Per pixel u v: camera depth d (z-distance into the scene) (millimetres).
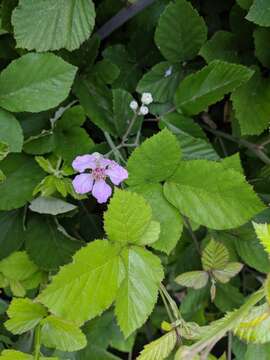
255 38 276
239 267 286
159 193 251
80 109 266
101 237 296
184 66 295
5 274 280
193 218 248
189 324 242
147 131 305
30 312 254
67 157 265
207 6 308
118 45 300
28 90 246
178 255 315
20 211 278
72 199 292
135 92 307
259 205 241
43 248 272
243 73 266
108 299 227
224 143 324
